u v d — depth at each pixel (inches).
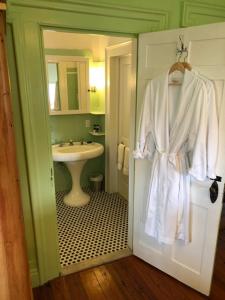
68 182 145.1
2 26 32.4
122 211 125.6
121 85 126.5
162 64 72.3
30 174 71.3
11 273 33.1
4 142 29.9
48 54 118.6
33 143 69.7
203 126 63.0
